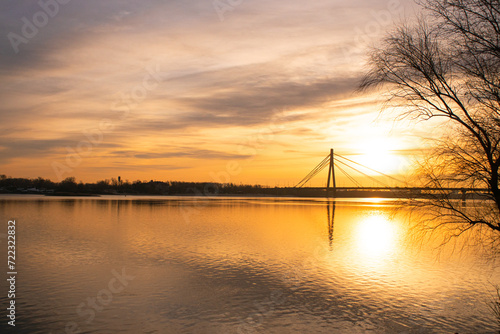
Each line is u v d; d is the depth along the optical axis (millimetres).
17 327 17391
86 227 54938
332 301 21266
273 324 18094
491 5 12750
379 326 17906
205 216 78062
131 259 31578
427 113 14117
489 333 17109
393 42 14836
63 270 27578
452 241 37719
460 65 13695
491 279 25359
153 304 20547
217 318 18734
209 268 28484
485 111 13602
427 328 17734
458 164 13945
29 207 99062
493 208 13859
